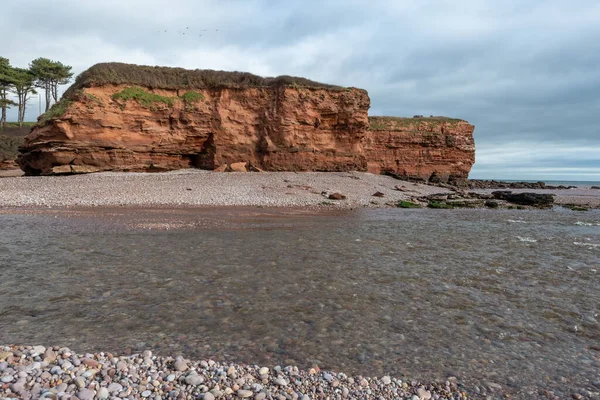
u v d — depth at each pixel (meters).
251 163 44.41
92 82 36.94
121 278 8.97
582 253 13.58
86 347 5.55
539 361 5.60
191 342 5.85
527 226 21.22
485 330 6.64
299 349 5.74
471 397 4.64
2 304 7.14
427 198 36.09
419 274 10.07
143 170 39.41
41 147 35.44
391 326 6.69
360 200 32.25
